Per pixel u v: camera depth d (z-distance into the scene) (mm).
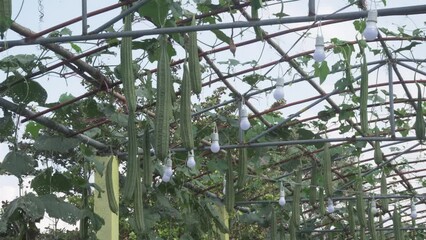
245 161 6715
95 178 7258
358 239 12008
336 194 10383
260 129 7535
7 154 5613
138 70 5828
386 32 6004
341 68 6000
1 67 5293
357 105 7602
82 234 6352
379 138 6703
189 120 4434
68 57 5293
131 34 3967
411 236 14945
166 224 9531
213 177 9344
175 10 4309
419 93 6422
